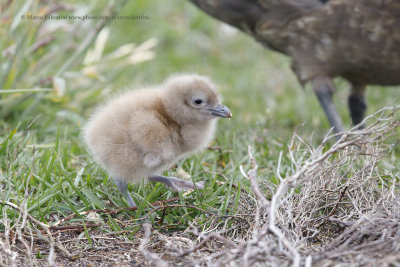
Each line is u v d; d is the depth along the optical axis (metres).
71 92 12.75
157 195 8.28
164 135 7.86
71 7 11.88
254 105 14.16
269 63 17.23
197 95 7.98
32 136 10.26
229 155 10.02
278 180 8.70
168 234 7.50
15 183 8.13
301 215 7.40
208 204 8.02
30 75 11.76
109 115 8.05
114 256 6.89
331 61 11.01
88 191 8.04
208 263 6.24
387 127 7.49
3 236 7.09
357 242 6.80
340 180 7.91
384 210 7.24
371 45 10.44
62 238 7.27
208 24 18.52
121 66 13.91
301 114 13.68
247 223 7.50
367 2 10.09
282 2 10.96
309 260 5.90
